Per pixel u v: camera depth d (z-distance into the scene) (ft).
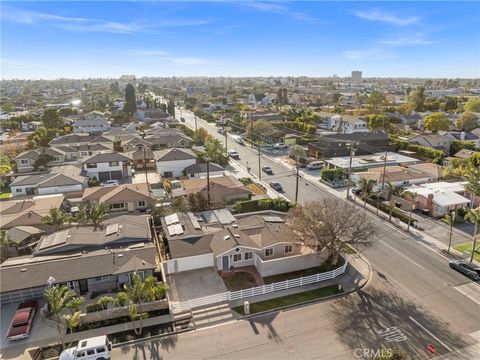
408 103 436.35
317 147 244.63
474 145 245.86
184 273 105.70
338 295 96.17
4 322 85.10
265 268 105.09
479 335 80.53
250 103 590.55
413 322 84.94
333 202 116.47
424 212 150.92
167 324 85.25
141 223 123.54
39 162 211.41
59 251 105.19
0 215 134.72
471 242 125.49
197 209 143.64
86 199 154.51
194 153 223.51
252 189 180.24
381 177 175.73
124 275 97.76
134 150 243.81
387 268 109.29
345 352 75.77
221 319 86.89
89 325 84.12
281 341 79.41
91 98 642.22
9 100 645.92
